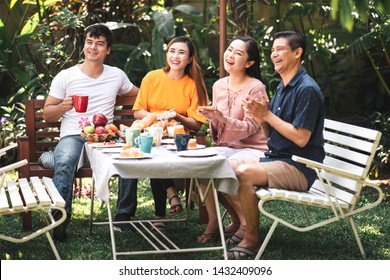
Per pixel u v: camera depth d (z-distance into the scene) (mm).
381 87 8656
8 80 8609
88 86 5242
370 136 4180
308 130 4148
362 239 4719
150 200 6094
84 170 4871
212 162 3955
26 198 4047
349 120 8273
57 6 7930
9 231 4977
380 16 7023
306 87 4160
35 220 5305
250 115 4535
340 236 4816
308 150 4273
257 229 4199
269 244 4570
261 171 4137
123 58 8570
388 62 8219
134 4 8672
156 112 5285
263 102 4148
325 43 8156
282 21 8445
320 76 9039
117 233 4891
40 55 8242
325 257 4297
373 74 8711
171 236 4824
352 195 4195
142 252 4031
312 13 7980
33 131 5379
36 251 4445
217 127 4934
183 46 5191
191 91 5277
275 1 8258
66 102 4871
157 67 7855
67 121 5191
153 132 4613
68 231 4969
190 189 5000
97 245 4590
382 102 8648
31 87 7949
